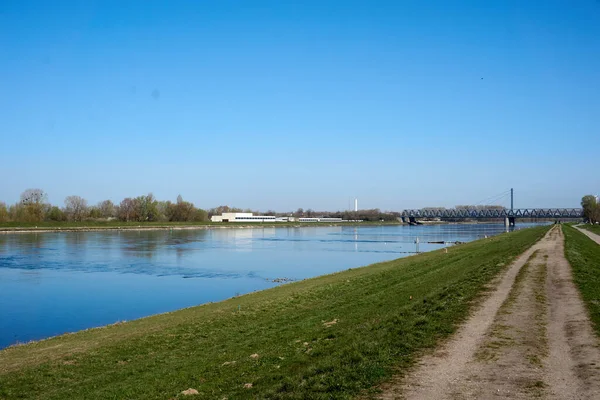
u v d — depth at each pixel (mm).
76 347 20859
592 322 15570
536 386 10258
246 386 12695
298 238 136125
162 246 98875
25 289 44906
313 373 12148
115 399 13602
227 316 24891
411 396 10000
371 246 101625
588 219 189375
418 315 17766
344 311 22984
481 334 14656
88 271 57906
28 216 156875
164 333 21891
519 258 38281
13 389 15602
